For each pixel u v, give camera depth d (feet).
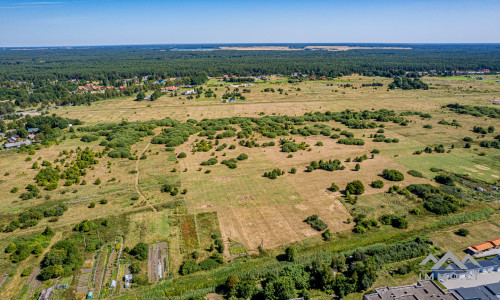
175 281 211.00
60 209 289.12
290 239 250.78
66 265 220.02
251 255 233.55
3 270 217.36
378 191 324.60
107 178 364.58
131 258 231.71
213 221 275.39
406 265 219.20
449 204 287.48
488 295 184.75
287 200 309.63
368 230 261.65
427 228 264.52
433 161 403.13
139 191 332.60
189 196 320.29
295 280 202.69
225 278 212.43
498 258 221.25
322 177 360.07
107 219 276.21
